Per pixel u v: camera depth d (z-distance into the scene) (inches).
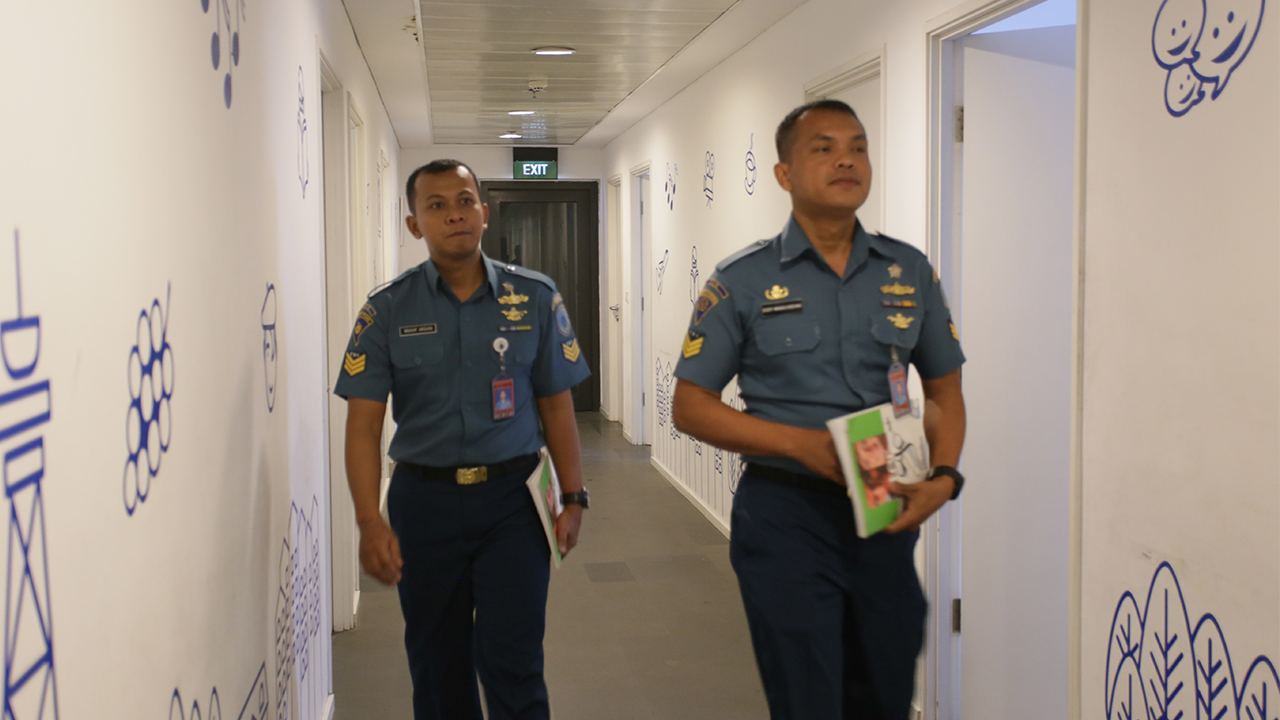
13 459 32.2
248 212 72.7
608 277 406.0
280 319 88.0
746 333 78.2
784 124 78.5
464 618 95.3
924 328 80.2
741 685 137.2
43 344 34.7
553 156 397.1
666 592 180.2
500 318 92.7
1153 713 77.5
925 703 124.9
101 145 40.8
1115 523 82.7
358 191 197.0
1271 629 64.4
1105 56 82.5
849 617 80.0
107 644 41.0
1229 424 68.3
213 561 59.9
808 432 73.5
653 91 260.2
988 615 122.6
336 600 161.3
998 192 121.5
